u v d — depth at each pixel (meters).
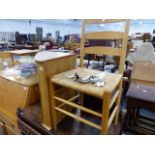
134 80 1.80
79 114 1.25
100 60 2.92
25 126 1.25
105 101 0.76
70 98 1.21
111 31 1.21
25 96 1.34
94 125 0.89
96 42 2.03
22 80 1.44
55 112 1.04
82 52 1.39
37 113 1.28
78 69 1.20
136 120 1.41
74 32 12.55
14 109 1.42
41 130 1.12
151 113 1.69
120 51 1.18
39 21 9.31
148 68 1.92
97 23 1.29
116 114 1.10
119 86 1.03
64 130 1.09
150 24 10.19
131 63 2.71
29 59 2.12
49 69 0.96
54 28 10.57
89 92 0.78
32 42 6.22
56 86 1.02
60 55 1.10
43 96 1.01
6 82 1.51
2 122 1.55
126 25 1.14
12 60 2.13
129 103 1.27
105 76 1.00
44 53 1.21
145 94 1.27
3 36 6.75
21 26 8.47
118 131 1.07
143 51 2.64
